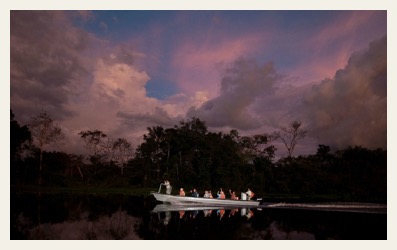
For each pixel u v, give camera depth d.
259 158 62.22
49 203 32.97
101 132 79.62
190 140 62.03
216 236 17.84
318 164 62.47
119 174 75.56
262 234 18.42
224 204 32.22
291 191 58.34
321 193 56.34
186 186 59.22
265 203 36.41
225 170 57.34
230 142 61.25
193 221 22.27
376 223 22.02
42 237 17.33
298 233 18.72
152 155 68.31
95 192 53.53
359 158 58.28
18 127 62.12
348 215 25.91
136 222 21.72
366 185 53.16
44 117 66.38
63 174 65.62
